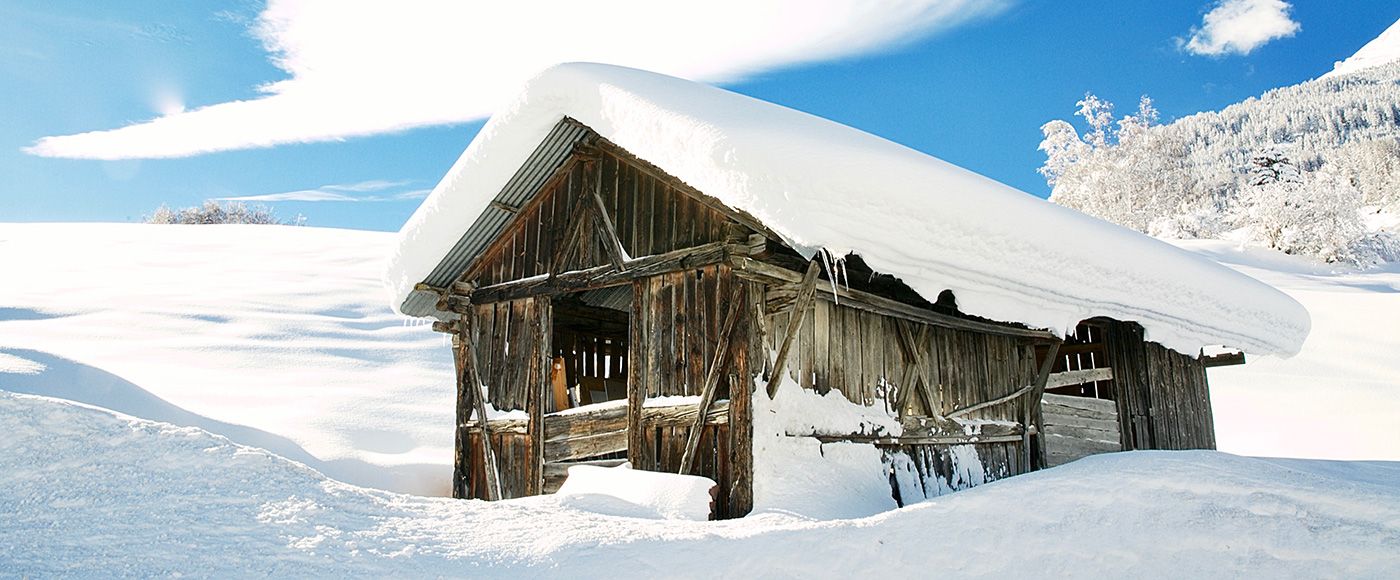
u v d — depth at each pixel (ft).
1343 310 82.84
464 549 11.00
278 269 87.61
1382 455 43.34
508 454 27.89
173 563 9.68
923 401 26.96
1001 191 26.02
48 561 9.46
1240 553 11.51
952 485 27.30
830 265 23.27
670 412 23.09
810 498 21.31
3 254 89.40
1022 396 31.55
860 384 24.86
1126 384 35.55
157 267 85.15
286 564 9.90
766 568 11.05
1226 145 433.07
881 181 19.49
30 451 12.68
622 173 26.13
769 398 21.95
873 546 11.92
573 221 27.04
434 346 62.64
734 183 19.15
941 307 28.40
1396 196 227.61
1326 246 133.59
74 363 43.09
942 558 11.77
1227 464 15.14
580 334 34.32
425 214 27.86
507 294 28.66
